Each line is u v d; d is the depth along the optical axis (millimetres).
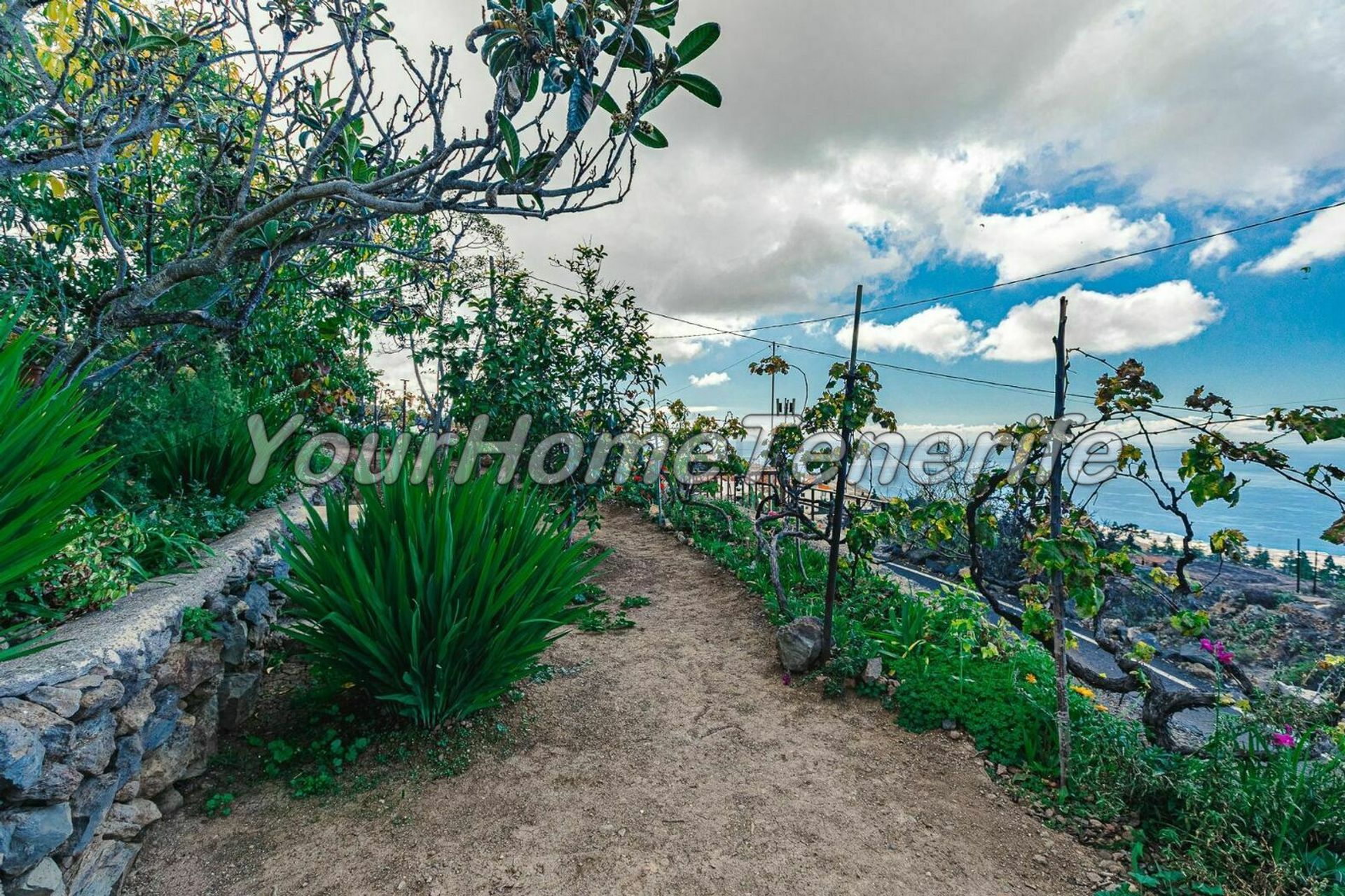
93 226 3455
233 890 2004
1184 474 2777
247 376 4926
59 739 1573
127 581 2361
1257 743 2693
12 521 1668
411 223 4652
